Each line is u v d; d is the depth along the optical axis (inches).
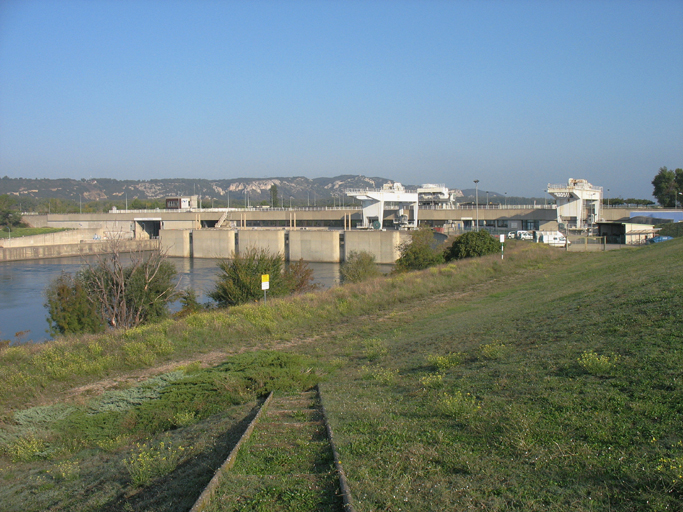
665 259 1112.8
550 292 1046.4
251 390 573.6
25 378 687.1
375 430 340.2
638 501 209.8
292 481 261.9
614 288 811.4
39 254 3846.0
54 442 490.9
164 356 818.8
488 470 252.1
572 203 3169.3
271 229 4158.5
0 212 5211.6
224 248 4030.5
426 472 259.4
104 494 317.7
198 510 233.8
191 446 378.0
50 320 1177.4
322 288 2095.2
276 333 962.7
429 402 397.1
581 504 212.7
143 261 1535.4
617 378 361.4
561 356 458.6
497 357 521.0
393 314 1102.4
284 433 366.0
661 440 258.2
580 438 277.3
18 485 385.4
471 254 2004.2
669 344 412.2
